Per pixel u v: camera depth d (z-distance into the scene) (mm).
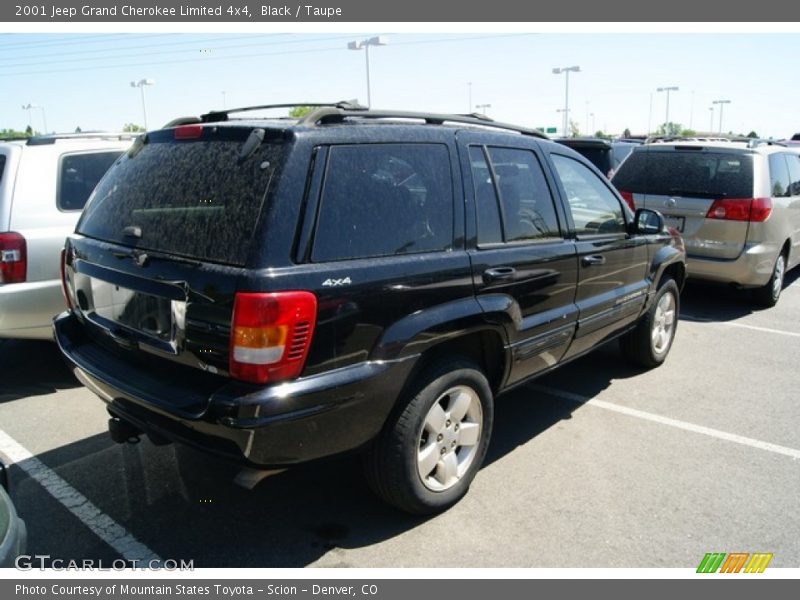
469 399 3371
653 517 3342
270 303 2490
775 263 7598
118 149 5445
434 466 3246
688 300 8312
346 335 2717
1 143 5121
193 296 2643
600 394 5008
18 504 3408
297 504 3441
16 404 4734
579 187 4336
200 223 2754
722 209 7082
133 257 2934
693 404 4828
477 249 3363
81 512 3342
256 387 2541
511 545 3109
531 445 4133
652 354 5441
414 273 2975
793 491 3605
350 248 2777
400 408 3029
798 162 8648
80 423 4410
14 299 4605
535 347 3771
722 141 7863
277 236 2562
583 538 3168
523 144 3891
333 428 2738
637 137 21234
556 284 3885
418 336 2959
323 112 2873
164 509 3377
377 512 3371
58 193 4922
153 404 2734
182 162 3006
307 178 2682
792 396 5000
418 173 3156
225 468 3773
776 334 6723
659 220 4641
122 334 3051
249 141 2754
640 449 4094
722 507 3441
